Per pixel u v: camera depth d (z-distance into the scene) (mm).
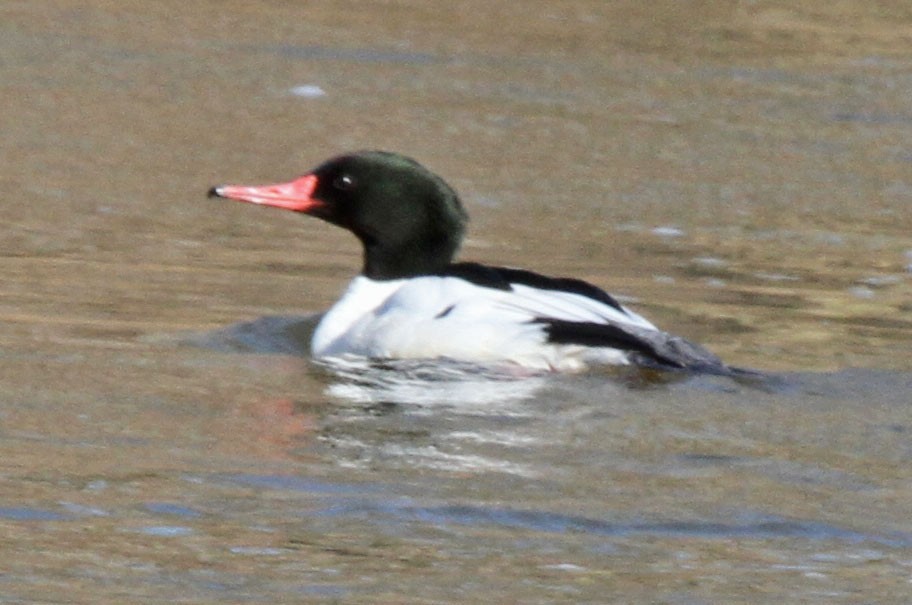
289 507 8898
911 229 17391
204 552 8281
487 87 22734
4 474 9250
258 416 10492
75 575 7949
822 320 13711
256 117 20766
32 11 25797
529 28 26234
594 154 19891
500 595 7914
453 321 11898
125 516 8719
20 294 13562
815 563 8383
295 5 27000
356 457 9719
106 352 11977
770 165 19844
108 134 19719
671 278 15109
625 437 10188
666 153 20141
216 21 25797
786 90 23453
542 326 11781
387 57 24047
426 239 12945
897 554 8523
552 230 16750
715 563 8352
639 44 25578
